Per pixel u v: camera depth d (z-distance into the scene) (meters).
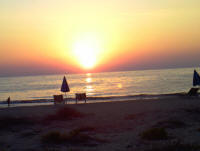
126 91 45.97
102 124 12.91
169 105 19.28
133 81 78.38
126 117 14.78
